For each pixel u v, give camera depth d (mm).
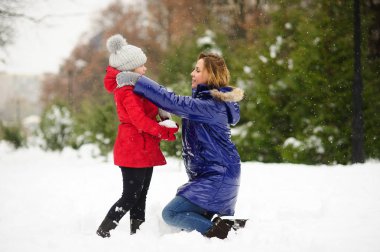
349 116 14680
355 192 6500
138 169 4277
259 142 15672
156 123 4137
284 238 4055
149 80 4137
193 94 4434
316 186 7246
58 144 17781
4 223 5293
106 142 16203
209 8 36469
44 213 5848
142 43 42406
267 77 15680
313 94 14922
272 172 9273
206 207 4145
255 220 4934
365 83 14625
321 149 14438
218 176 4148
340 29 14758
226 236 4105
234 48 22188
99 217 5359
